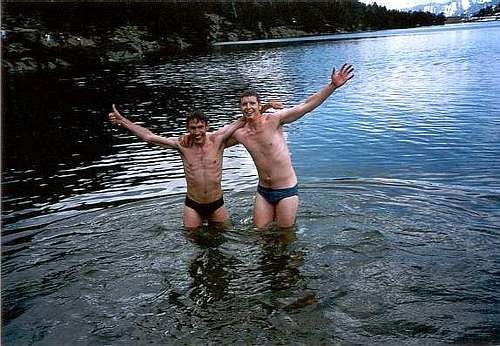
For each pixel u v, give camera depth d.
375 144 10.40
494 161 8.64
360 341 3.90
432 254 5.30
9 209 7.52
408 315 4.21
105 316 4.43
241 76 26.12
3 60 33.97
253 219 6.43
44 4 47.91
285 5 100.75
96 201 7.70
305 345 3.88
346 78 5.98
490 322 4.07
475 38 51.88
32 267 5.43
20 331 4.25
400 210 6.61
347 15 108.50
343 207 6.81
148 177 8.91
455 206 6.66
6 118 16.31
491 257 5.18
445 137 10.62
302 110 6.14
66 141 12.55
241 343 3.95
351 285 4.74
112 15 54.38
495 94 15.73
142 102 18.59
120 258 5.58
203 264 5.34
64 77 29.17
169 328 4.20
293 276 4.97
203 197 6.34
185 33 62.19
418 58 31.19
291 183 6.23
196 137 6.20
